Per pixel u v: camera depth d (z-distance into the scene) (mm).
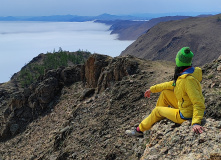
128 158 9742
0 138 29188
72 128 16109
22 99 32500
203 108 4910
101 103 17781
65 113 26719
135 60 24641
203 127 5270
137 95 16188
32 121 29938
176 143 5492
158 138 6191
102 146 12008
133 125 12641
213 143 4809
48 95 31891
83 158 12016
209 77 11523
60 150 15031
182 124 5656
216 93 8898
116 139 11797
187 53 4992
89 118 16344
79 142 13797
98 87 25719
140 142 10008
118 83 19031
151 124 6555
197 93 4879
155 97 14898
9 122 30031
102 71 29281
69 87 34219
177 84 5246
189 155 4918
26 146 24500
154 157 5645
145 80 19375
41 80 36312
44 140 22797
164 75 19609
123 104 15789
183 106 5344
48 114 29531
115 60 27812
